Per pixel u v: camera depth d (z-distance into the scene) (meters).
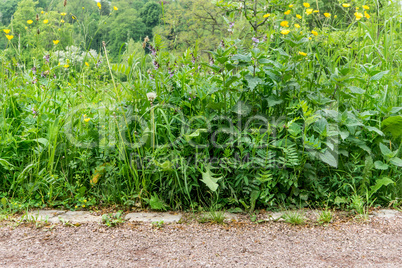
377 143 3.00
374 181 2.95
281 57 3.22
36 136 2.95
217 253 2.00
